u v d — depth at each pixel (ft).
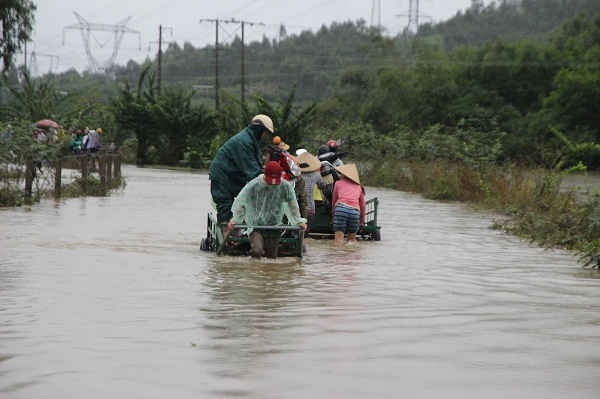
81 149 245.86
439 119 506.07
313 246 94.84
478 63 524.93
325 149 116.67
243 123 317.42
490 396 34.73
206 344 43.39
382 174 251.39
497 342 44.39
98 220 116.47
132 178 260.62
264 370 38.34
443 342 44.27
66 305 53.93
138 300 56.24
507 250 93.25
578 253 88.99
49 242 89.30
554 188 150.71
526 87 516.73
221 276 68.23
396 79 543.39
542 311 53.93
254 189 80.07
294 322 49.32
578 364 39.91
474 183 186.50
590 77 448.65
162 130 378.32
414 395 34.76
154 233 101.86
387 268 75.56
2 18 282.56
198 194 181.37
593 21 594.65
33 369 38.17
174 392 34.86
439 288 63.67
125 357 40.50
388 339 44.86
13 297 56.44
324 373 37.91
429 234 111.65
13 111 369.50
